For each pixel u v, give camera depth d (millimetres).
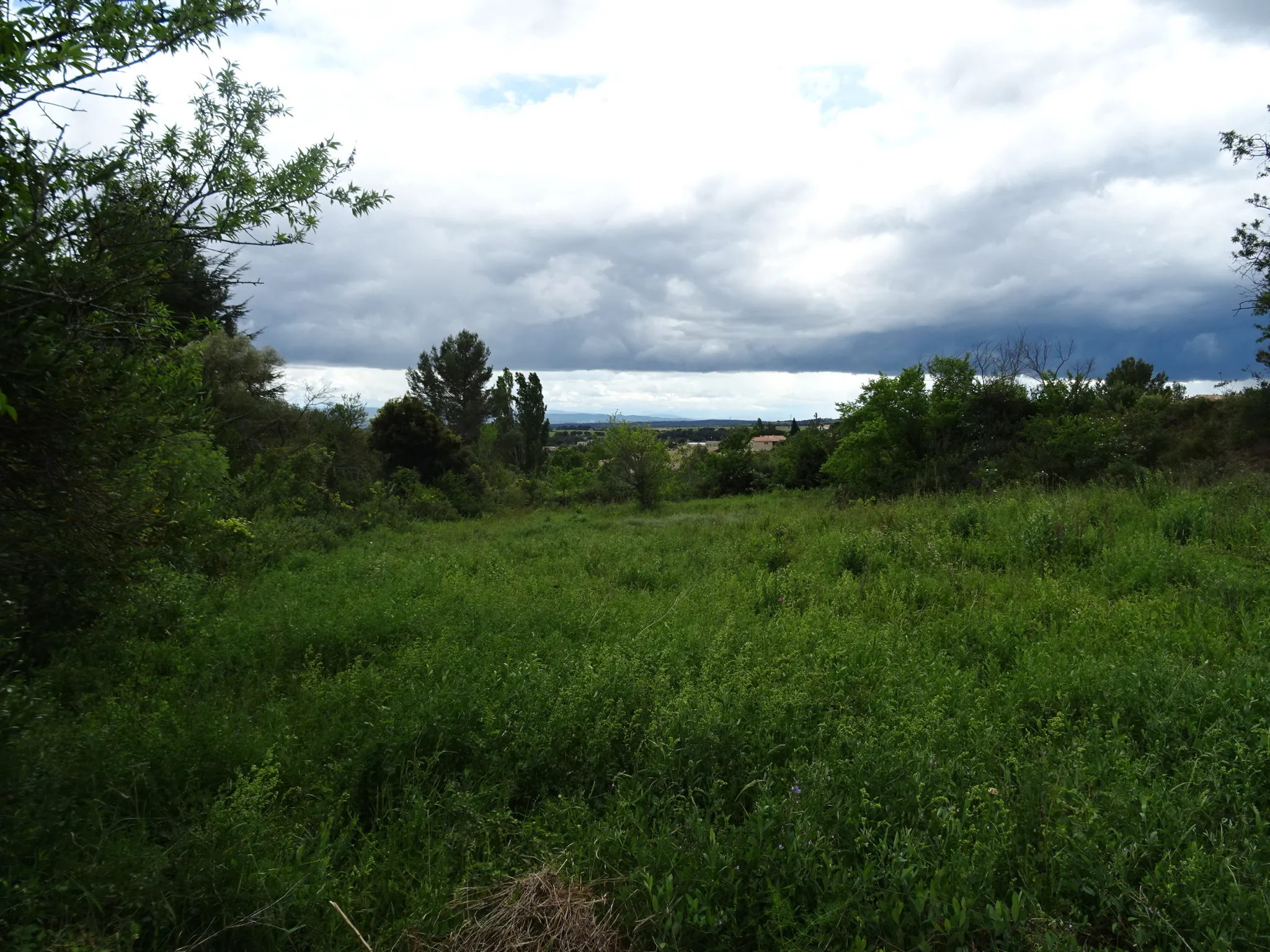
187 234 4168
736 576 8695
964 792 3256
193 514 4891
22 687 3748
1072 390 16953
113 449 4047
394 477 23344
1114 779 3334
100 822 2996
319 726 4234
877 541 9508
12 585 4121
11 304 3410
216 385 16953
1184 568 6910
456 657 5152
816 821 3010
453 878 2938
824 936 2463
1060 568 7680
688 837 2967
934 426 16797
